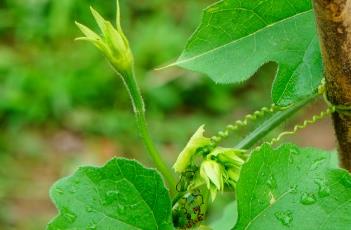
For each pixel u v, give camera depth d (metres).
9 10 3.33
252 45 0.69
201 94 3.08
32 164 2.82
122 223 0.66
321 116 0.70
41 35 3.29
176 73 3.06
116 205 0.66
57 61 3.14
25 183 2.73
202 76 3.05
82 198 0.66
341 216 0.64
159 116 2.98
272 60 0.68
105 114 3.00
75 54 3.17
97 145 2.91
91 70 3.11
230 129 0.73
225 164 0.68
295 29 0.69
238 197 0.65
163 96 3.01
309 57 0.68
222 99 3.05
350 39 0.63
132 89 0.70
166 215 0.66
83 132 2.96
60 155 2.88
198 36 0.69
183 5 3.43
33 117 2.97
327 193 0.64
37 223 2.57
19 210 2.64
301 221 0.64
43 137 2.94
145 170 0.66
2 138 2.90
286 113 0.72
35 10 3.30
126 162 0.66
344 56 0.64
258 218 0.65
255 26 0.69
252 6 0.69
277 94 0.68
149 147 0.71
